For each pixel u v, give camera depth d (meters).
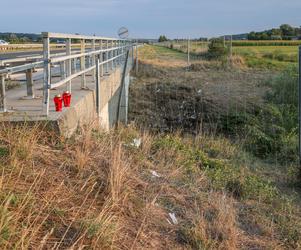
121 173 6.08
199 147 11.59
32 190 5.04
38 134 6.54
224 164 9.77
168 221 5.82
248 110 20.48
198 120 20.81
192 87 26.59
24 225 4.36
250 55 43.47
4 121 6.55
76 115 7.91
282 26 74.81
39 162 5.89
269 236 6.30
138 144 8.83
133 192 6.15
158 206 6.15
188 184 7.32
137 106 23.86
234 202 7.34
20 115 7.06
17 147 5.81
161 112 22.84
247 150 14.09
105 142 7.52
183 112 22.20
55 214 4.81
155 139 10.20
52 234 4.48
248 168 10.55
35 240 4.29
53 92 10.06
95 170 6.19
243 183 8.11
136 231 5.27
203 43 64.50
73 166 6.04
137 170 7.20
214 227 5.91
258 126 16.53
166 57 46.19
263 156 13.59
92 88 10.67
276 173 10.72
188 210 6.34
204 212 6.40
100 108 11.12
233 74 32.06
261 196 7.86
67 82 8.78
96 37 12.12
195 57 46.31
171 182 7.25
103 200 5.55
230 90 25.28
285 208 7.52
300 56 9.12
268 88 25.41
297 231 6.54
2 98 7.71
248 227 6.46
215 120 19.59
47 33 6.99
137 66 33.31
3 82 7.47
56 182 5.53
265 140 14.45
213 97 23.53
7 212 4.29
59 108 7.33
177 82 28.36
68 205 5.13
